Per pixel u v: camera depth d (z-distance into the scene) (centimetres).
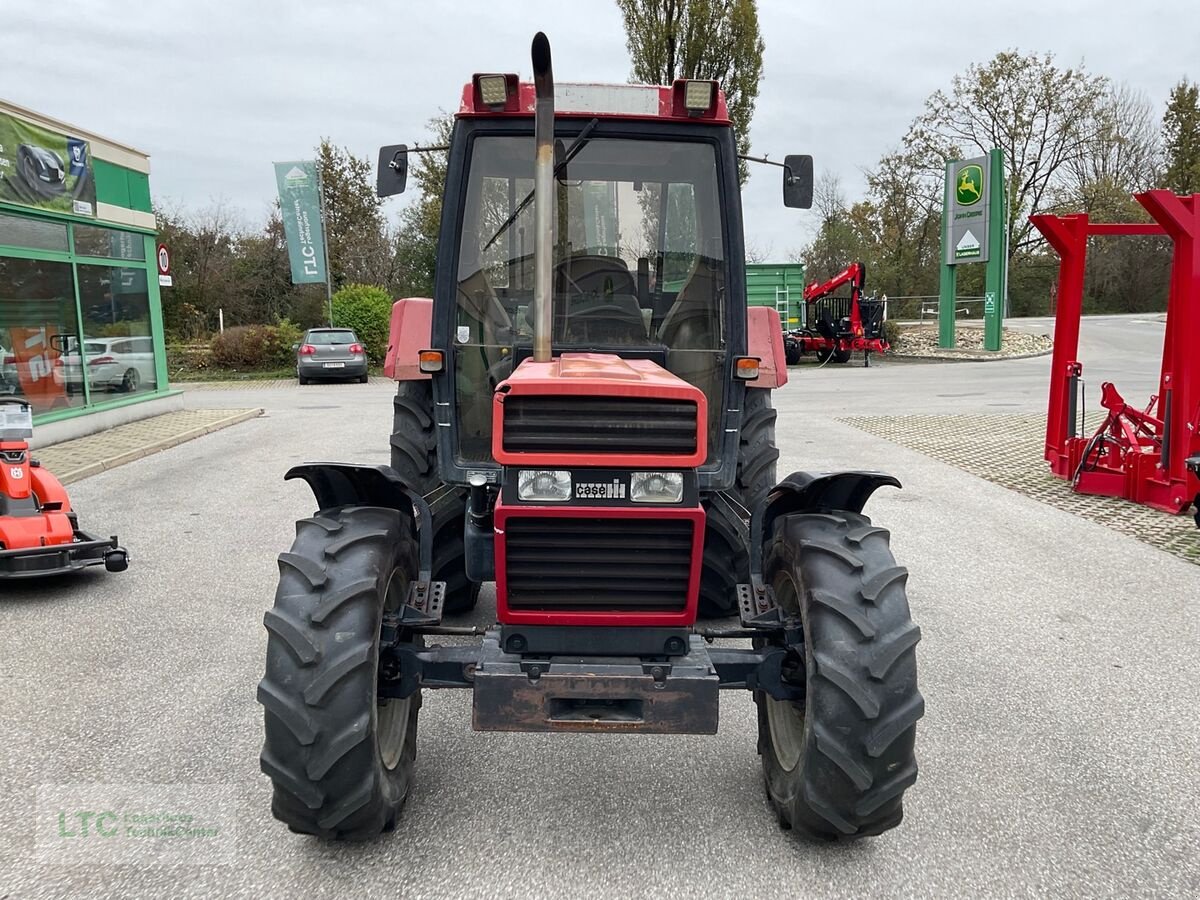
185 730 388
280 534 713
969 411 1475
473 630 335
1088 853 306
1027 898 282
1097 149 4656
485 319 388
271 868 293
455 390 389
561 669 288
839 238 4344
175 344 2947
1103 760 370
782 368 513
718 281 385
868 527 319
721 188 382
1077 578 612
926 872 295
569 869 295
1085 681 447
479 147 384
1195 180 5497
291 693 274
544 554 290
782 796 310
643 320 384
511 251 387
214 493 864
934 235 4838
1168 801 339
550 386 277
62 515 566
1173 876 294
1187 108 5584
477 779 354
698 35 2392
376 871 293
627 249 382
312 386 2128
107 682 438
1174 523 755
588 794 343
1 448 559
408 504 352
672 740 388
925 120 4478
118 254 1318
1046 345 3038
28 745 374
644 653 299
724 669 307
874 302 2517
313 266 2542
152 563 635
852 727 278
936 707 419
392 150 429
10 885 283
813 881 290
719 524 470
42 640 491
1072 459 914
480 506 382
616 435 279
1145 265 5353
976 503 828
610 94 377
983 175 2784
